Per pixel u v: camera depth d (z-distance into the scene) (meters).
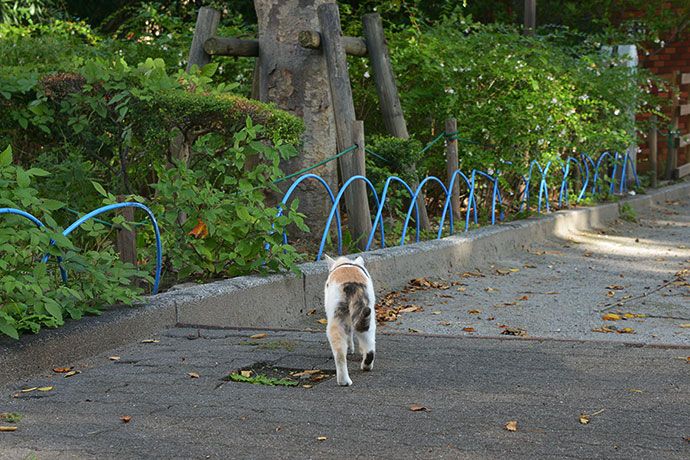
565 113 12.97
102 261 6.30
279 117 7.73
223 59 12.19
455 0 20.66
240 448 3.72
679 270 10.06
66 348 5.36
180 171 7.14
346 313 4.99
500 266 10.48
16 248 5.37
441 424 4.01
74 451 3.71
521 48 13.54
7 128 8.47
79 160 8.19
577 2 22.22
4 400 4.57
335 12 9.74
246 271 7.48
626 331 6.86
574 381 4.73
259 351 5.64
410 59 12.16
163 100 7.22
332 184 10.13
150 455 3.65
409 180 10.75
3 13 15.09
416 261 9.34
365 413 4.21
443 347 5.70
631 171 18.31
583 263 10.70
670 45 21.44
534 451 3.62
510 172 12.95
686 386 4.57
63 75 7.52
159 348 5.74
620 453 3.57
